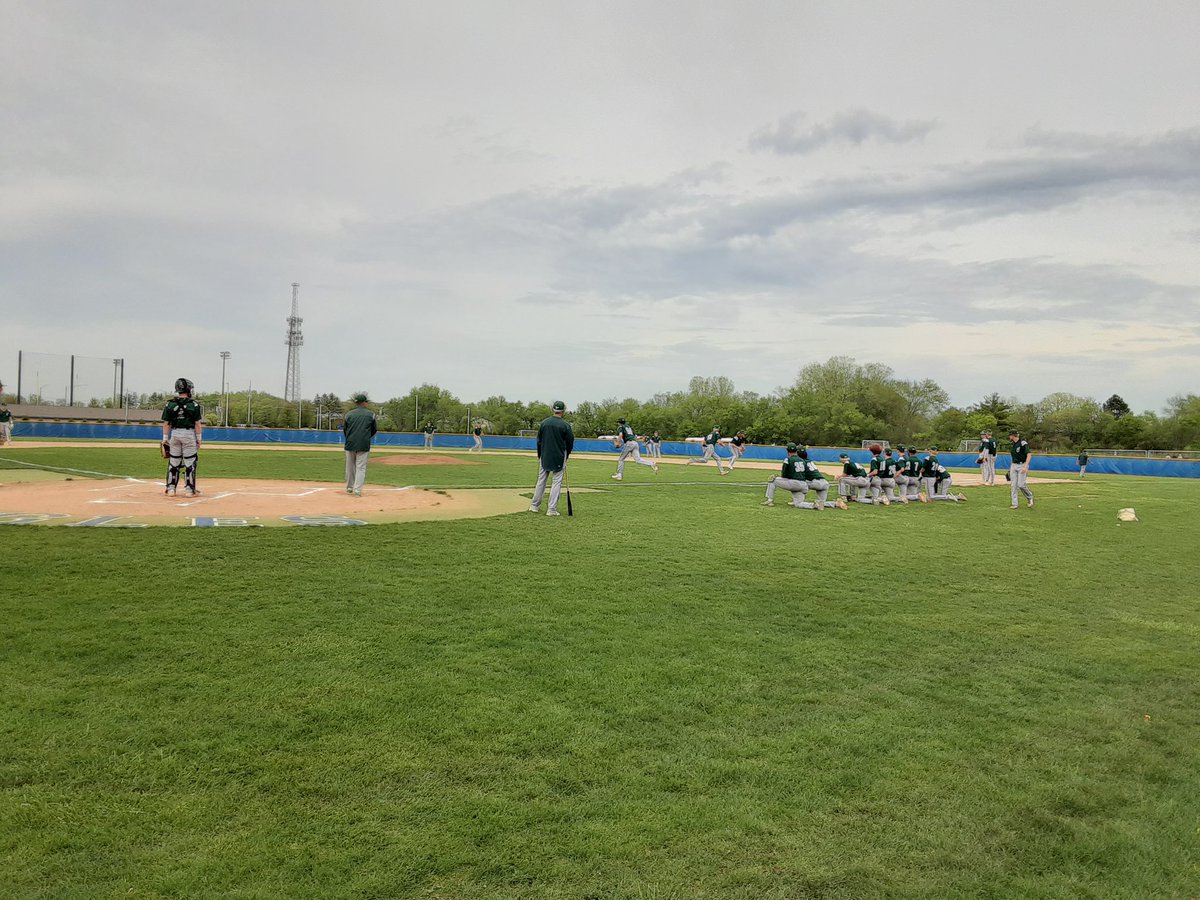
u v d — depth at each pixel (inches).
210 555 333.7
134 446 1395.2
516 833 125.0
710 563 374.6
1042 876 120.5
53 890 105.8
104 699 172.4
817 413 2878.9
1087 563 427.5
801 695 196.4
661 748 160.6
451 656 213.5
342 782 139.3
